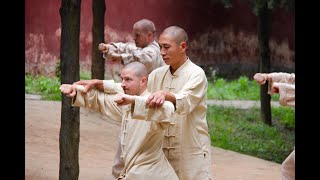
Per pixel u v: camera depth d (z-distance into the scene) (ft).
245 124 77.71
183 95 22.54
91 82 23.75
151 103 21.22
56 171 41.16
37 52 85.97
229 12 104.58
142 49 29.19
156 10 97.19
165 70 24.59
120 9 92.99
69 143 31.48
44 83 81.00
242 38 105.40
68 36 30.66
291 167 23.72
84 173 41.52
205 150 24.44
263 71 74.74
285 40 106.73
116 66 90.43
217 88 96.94
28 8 85.61
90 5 89.20
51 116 61.05
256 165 50.39
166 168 23.50
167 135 24.22
